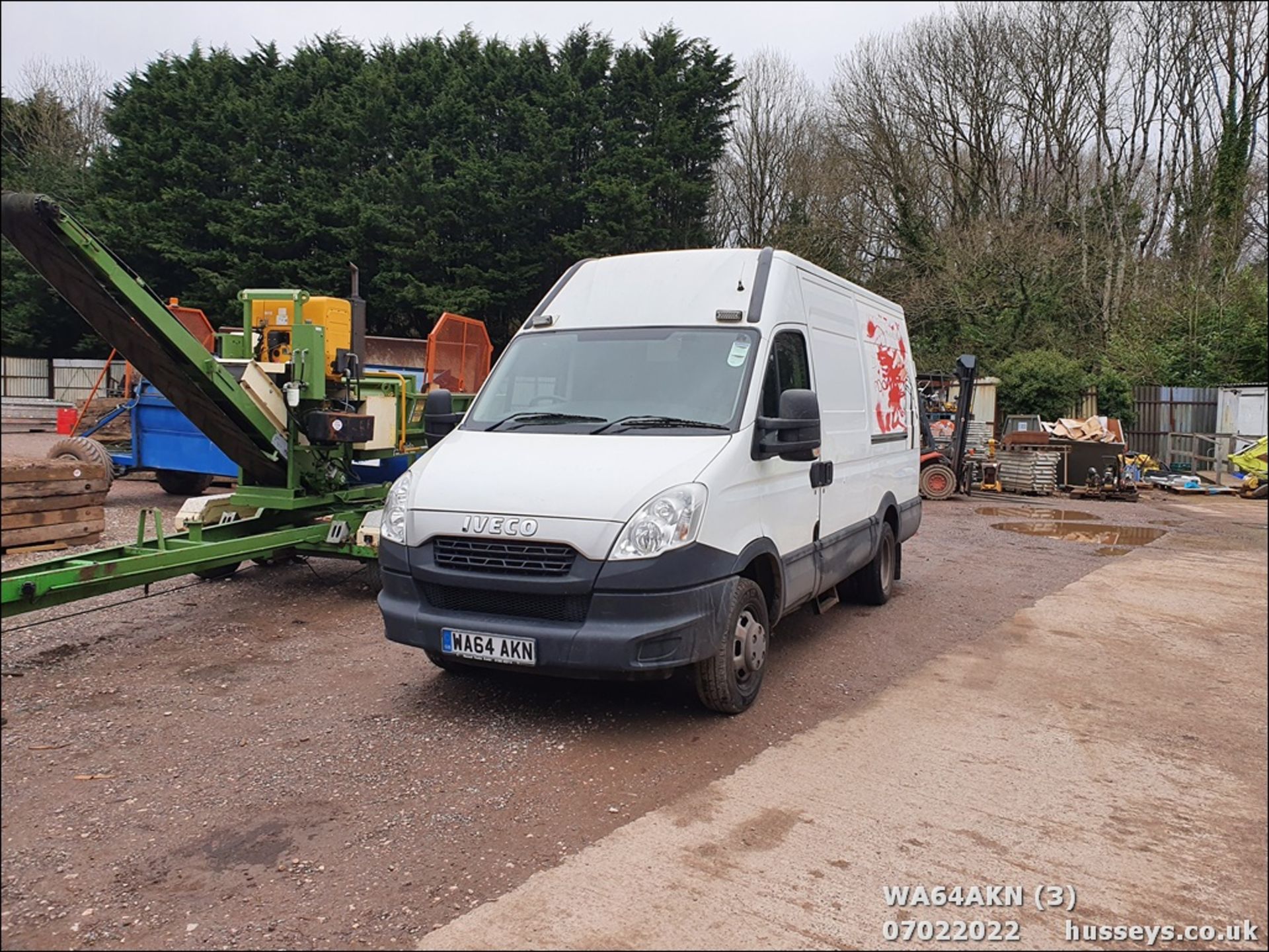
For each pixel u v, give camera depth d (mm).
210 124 29328
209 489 14398
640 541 4465
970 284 28938
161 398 11961
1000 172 32719
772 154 34031
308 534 7379
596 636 4434
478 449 5223
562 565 4516
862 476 7203
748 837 3762
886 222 32062
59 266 5762
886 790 4277
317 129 29812
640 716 5117
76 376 31625
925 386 21047
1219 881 3564
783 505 5578
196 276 28625
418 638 4832
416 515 4879
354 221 27828
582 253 27531
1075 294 29156
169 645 6289
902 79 32375
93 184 30359
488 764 4418
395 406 8805
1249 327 25344
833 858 3619
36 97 35906
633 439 5066
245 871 3408
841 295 7207
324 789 4102
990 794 4281
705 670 4902
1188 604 8680
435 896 3268
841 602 8383
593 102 29469
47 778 4156
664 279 6059
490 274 27641
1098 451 18797
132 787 4082
